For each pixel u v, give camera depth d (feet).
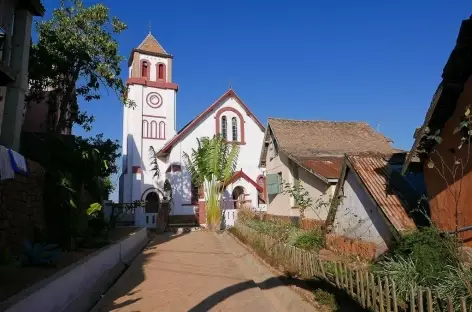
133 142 110.52
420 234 25.34
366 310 20.89
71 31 63.52
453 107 26.55
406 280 21.53
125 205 86.43
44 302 20.03
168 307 25.49
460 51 24.23
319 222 48.26
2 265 27.17
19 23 43.39
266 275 33.76
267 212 78.13
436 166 28.19
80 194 40.47
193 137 108.78
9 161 27.45
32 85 63.62
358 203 39.34
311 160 59.21
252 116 116.57
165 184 105.50
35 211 37.45
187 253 50.49
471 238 25.11
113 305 26.04
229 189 99.14
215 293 28.71
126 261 43.21
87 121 71.67
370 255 34.50
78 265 26.66
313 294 25.38
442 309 17.40
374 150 72.59
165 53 122.31
